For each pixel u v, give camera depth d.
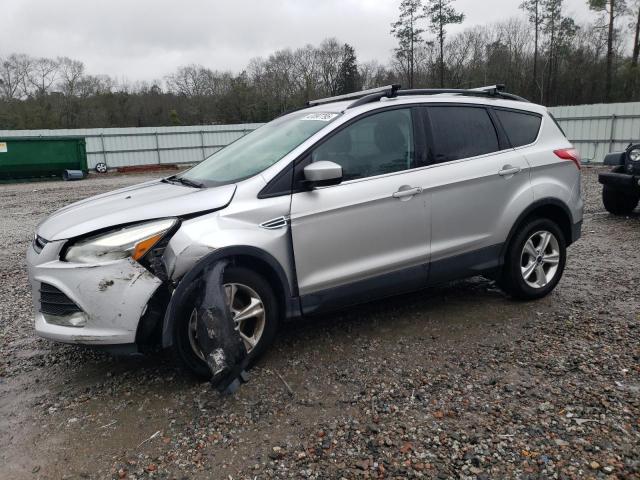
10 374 3.74
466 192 4.22
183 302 3.21
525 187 4.52
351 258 3.81
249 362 3.51
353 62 60.72
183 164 33.91
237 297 3.51
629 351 3.69
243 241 3.37
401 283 4.05
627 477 2.44
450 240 4.21
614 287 5.12
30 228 10.33
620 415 2.92
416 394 3.22
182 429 2.96
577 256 6.37
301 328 4.28
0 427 3.06
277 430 2.91
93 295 3.13
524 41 51.84
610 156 9.05
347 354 3.79
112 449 2.81
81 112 56.97
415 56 48.31
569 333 4.03
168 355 3.90
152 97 60.84
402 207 3.94
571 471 2.49
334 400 3.19
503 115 4.61
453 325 4.26
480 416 2.97
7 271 6.73
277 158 3.72
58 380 3.62
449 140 4.26
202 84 62.44
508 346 3.84
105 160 31.89
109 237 3.18
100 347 3.21
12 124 52.31
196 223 3.30
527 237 4.57
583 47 48.25
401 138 4.06
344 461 2.63
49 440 2.91
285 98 59.06
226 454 2.73
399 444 2.75
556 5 48.50
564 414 2.95
